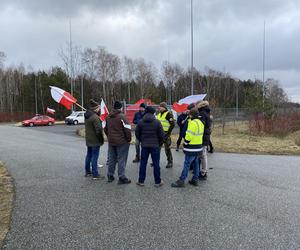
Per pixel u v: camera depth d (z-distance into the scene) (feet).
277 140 53.31
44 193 21.30
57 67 243.40
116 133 23.27
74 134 74.90
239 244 13.61
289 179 25.18
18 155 37.83
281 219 16.48
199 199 19.81
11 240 14.11
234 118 103.71
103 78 207.92
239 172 27.66
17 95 234.38
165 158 34.42
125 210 17.84
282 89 183.73
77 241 13.98
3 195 20.94
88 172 26.14
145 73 225.15
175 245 13.53
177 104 47.21
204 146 24.13
